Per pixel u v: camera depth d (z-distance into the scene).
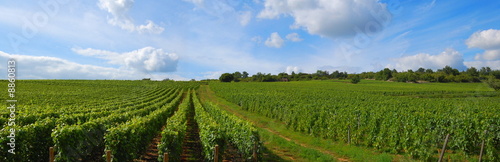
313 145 13.94
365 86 77.19
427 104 28.14
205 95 54.28
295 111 18.97
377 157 11.15
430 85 74.62
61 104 27.58
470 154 11.33
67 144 8.33
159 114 16.83
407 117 14.77
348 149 12.77
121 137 9.03
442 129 12.47
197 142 14.16
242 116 25.28
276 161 10.74
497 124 12.06
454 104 28.34
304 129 17.22
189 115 24.91
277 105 23.55
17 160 8.09
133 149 9.63
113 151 8.80
